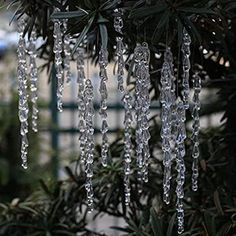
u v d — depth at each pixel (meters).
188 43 0.70
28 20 0.80
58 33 0.72
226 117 0.95
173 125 0.74
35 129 0.80
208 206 0.89
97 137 1.50
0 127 1.89
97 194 0.95
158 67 0.83
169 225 0.83
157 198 0.95
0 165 1.89
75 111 1.89
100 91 0.72
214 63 0.90
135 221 0.94
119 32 0.70
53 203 1.02
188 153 0.92
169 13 0.68
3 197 1.91
